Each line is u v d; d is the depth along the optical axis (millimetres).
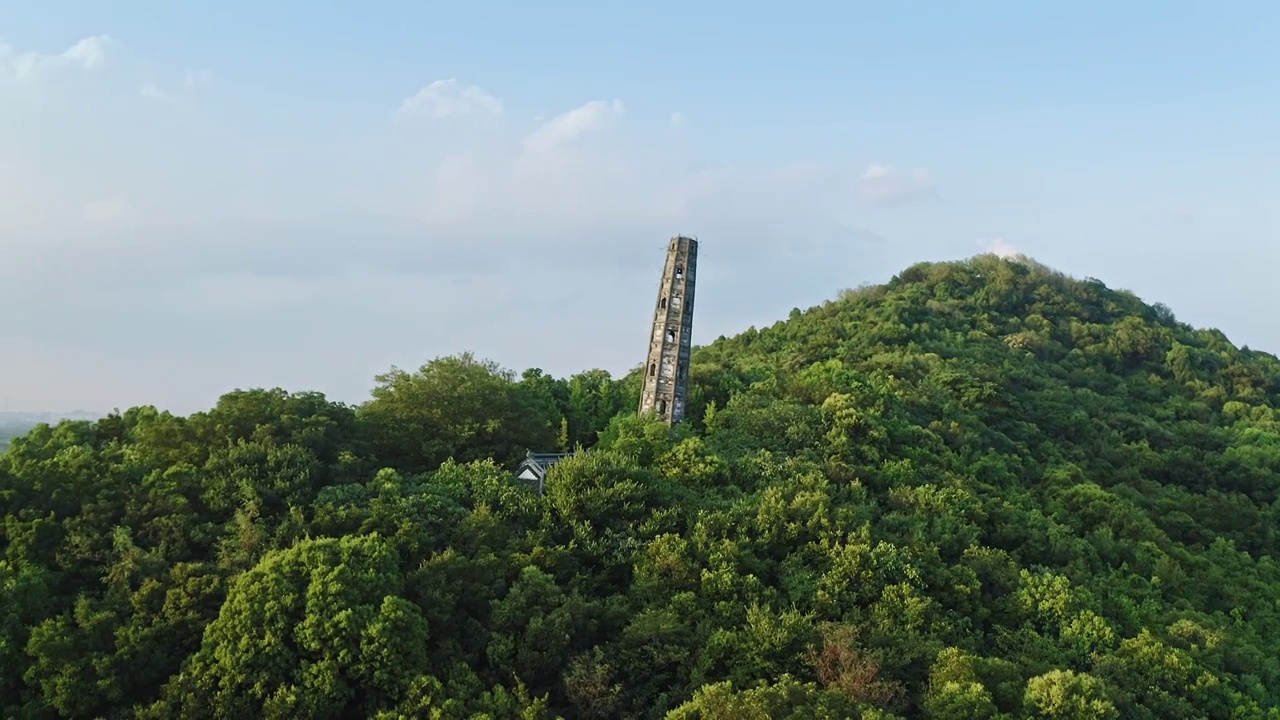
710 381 140500
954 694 62875
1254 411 184250
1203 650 81000
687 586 75875
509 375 116562
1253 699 76625
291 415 89938
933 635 72000
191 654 62938
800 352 182250
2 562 66562
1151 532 110562
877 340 189500
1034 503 112250
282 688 59156
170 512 74500
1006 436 137625
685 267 126375
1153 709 69938
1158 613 89750
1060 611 79875
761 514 84125
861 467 102750
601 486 84562
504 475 89562
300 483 79938
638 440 102625
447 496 83188
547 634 66938
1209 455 153875
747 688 64688
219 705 58781
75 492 75062
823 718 57125
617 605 72188
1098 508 112812
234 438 86250
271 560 65062
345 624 60938
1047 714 62406
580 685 64312
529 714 59875
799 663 67438
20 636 61875
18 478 74562
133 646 62000
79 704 58906
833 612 74062
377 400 104875
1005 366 178125
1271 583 110688
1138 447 151125
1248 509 133250
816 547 81625
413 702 59562
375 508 76625
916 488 100812
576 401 131750
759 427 112875
